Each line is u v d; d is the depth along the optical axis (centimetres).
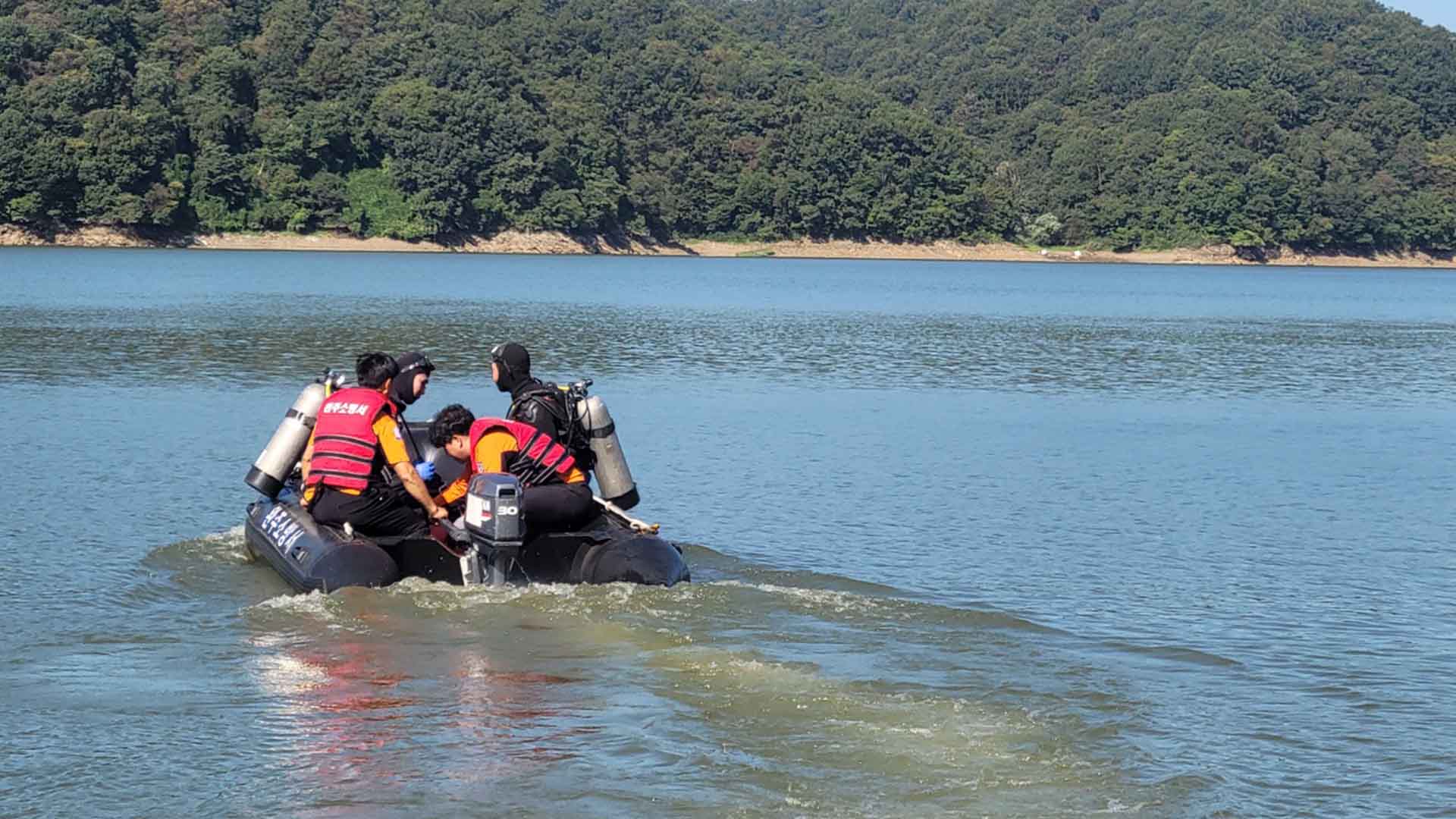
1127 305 6769
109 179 12512
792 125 16612
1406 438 2127
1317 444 2050
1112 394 2664
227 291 5878
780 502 1511
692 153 16462
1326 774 767
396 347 3291
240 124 13788
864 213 16288
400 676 897
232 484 1522
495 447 1105
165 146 13025
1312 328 5128
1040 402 2500
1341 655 989
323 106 14162
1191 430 2173
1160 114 19088
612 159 15525
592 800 713
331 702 849
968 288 8575
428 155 14225
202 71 14238
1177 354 3725
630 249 15512
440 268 9925
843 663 938
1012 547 1325
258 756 765
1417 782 758
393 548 1092
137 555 1207
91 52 13450
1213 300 7544
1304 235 17025
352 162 14400
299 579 1074
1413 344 4334
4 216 12275
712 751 777
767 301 6269
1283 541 1372
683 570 1119
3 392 2253
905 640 997
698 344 3675
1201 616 1092
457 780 735
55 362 2742
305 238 13588
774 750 780
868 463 1772
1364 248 17375
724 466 1727
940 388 2703
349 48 15725
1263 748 804
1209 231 16850
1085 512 1501
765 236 16150
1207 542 1363
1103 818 704
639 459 1762
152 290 5831
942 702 862
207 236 13075
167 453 1697
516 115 14850
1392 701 888
